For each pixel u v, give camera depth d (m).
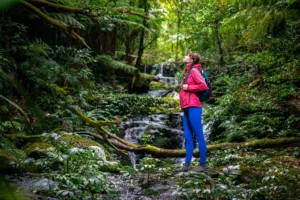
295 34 6.21
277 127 6.17
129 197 3.03
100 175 3.03
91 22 7.55
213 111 7.13
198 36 10.78
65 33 7.48
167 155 4.79
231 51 10.19
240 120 6.77
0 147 3.61
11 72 4.92
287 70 6.37
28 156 3.83
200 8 10.90
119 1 7.69
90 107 7.34
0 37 4.82
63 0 5.67
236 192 2.68
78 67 7.29
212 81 10.19
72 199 2.54
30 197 2.50
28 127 4.56
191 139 4.04
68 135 4.64
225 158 4.40
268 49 6.75
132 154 6.34
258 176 3.60
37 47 5.25
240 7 8.39
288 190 3.09
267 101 6.64
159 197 3.06
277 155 4.82
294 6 5.12
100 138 5.16
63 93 5.75
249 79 8.20
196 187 3.00
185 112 4.08
